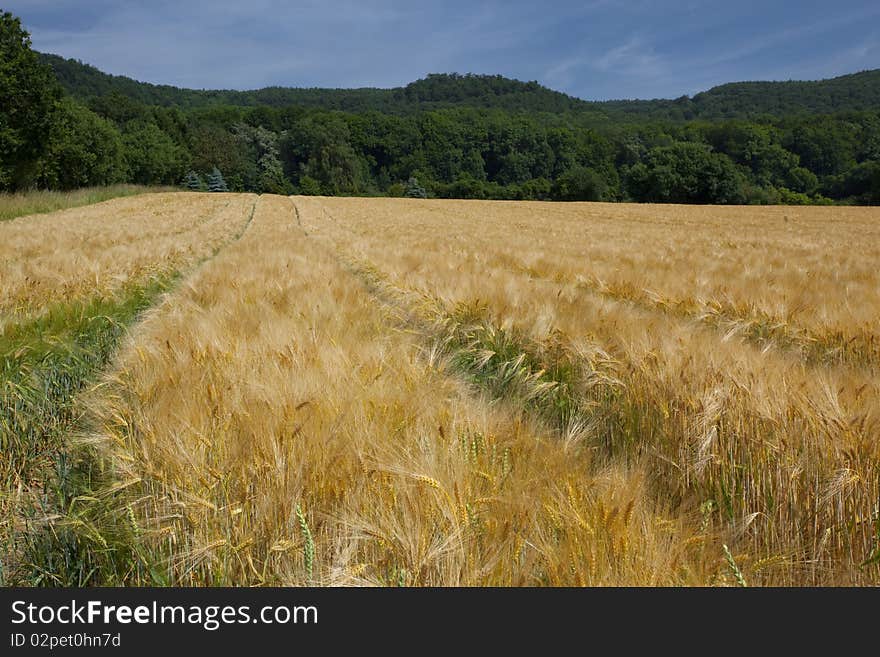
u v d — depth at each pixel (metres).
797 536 2.76
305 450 2.50
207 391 3.05
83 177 63.44
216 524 2.32
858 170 106.25
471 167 143.00
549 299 6.50
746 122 133.00
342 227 27.42
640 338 4.55
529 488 2.42
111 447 2.83
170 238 16.30
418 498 2.19
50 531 2.53
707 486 3.18
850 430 2.79
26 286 7.25
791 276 9.48
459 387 3.84
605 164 143.50
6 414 3.61
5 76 43.19
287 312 5.61
